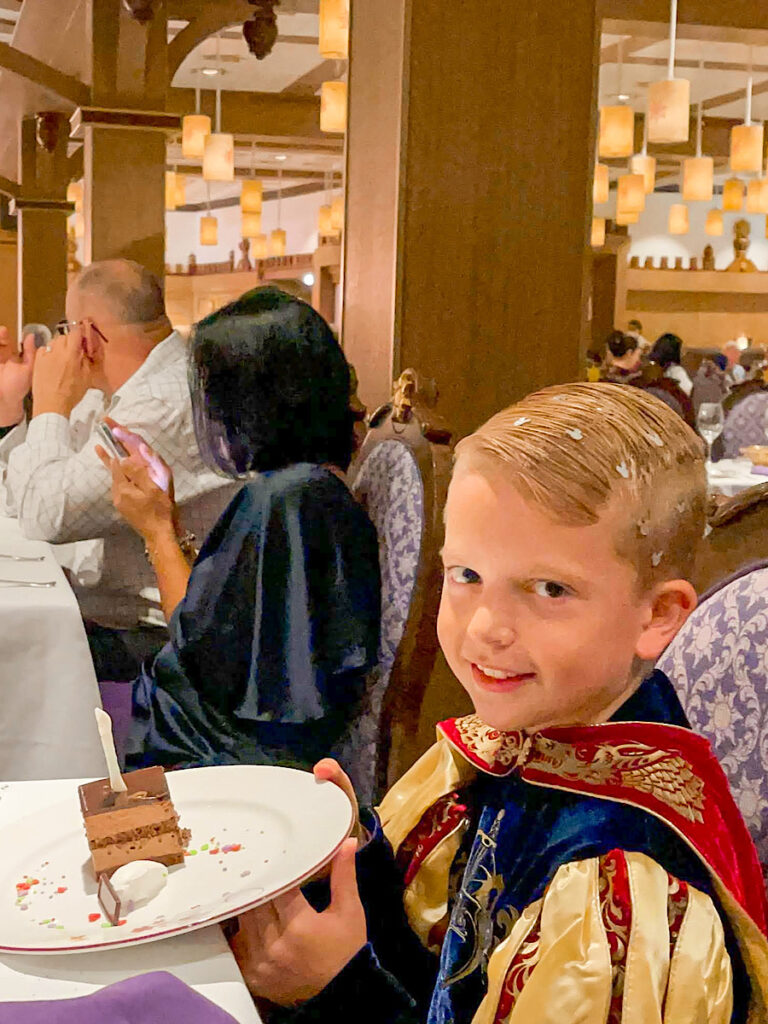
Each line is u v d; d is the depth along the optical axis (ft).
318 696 4.30
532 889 2.03
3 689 5.05
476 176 7.23
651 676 2.31
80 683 5.13
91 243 14.38
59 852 2.41
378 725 4.54
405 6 6.92
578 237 7.50
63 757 5.11
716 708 2.72
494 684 2.08
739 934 1.96
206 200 50.21
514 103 7.23
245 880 2.22
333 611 4.39
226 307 4.76
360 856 2.58
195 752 4.41
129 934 1.99
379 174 7.38
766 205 29.32
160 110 14.26
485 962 2.10
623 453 1.99
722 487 11.32
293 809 2.53
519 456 1.98
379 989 2.40
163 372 6.87
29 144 21.30
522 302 7.43
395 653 4.50
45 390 7.25
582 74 7.35
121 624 6.82
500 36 7.14
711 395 23.00
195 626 4.41
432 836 2.53
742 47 22.99
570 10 7.25
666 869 1.95
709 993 1.83
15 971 1.97
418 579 4.45
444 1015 2.17
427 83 7.06
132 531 6.73
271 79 25.64
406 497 4.68
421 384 5.06
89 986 1.92
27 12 16.07
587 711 2.11
